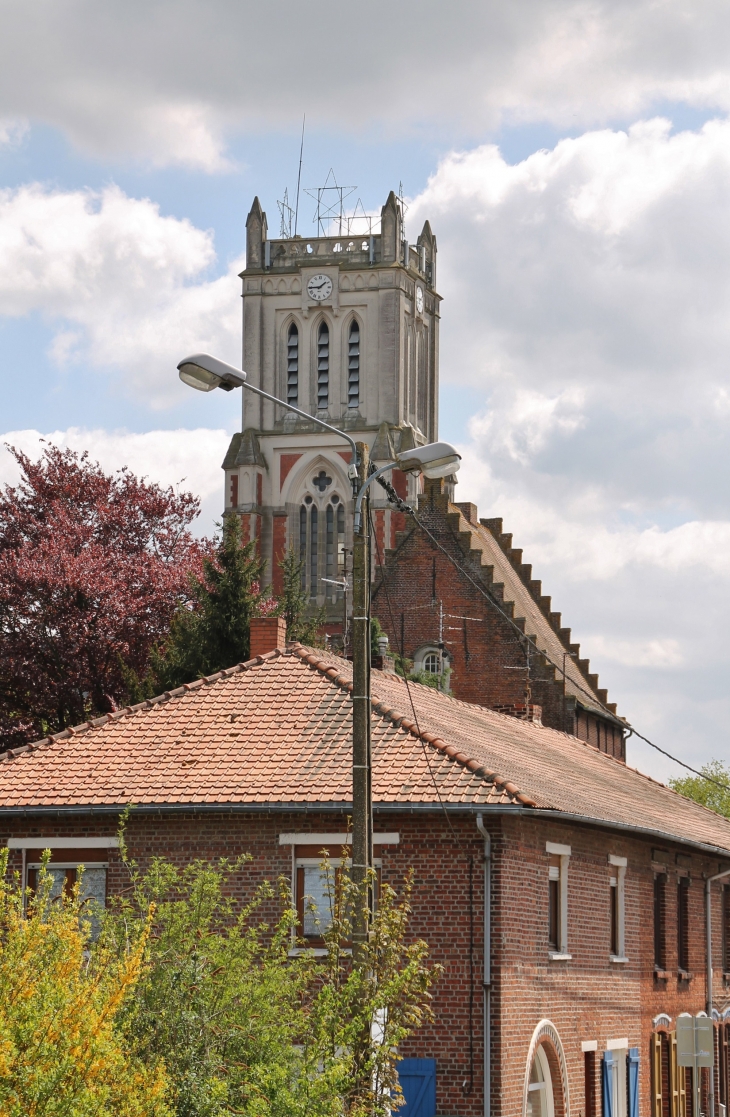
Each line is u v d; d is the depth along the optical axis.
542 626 81.19
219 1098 19.55
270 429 118.56
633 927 36.91
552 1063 30.73
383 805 28.12
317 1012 20.77
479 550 71.94
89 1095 15.43
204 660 54.84
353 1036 20.45
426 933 28.31
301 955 23.86
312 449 117.50
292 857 29.19
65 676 62.62
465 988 27.95
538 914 30.25
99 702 63.38
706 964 43.56
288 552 67.75
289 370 120.81
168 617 63.16
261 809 28.80
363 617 21.20
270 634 36.31
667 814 42.38
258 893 23.78
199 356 21.06
